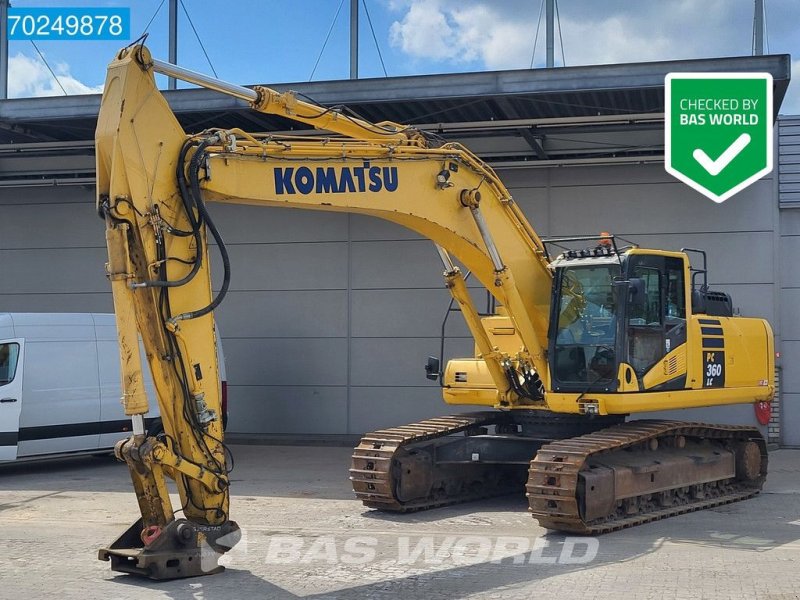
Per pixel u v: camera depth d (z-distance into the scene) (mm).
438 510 11086
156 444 7262
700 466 11367
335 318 18297
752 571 7793
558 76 14211
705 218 16625
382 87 14750
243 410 18562
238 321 18656
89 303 19266
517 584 7383
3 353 13930
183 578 7543
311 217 18453
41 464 15500
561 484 9273
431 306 17891
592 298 10688
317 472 14195
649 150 16688
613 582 7430
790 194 16344
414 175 9414
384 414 18000
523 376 11359
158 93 7562
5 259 19609
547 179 17250
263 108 8492
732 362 11961
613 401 10352
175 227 7613
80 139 17953
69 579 7609
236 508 11133
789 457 15438
